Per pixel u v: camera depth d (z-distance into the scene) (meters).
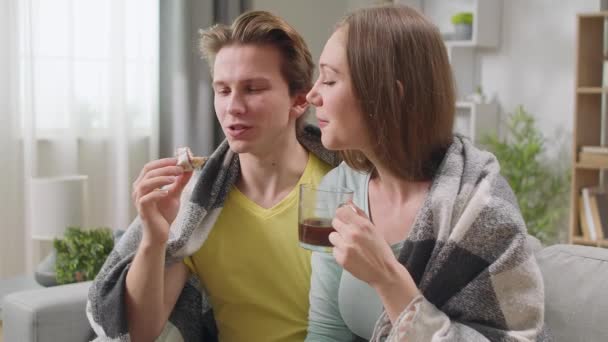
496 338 1.13
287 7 4.68
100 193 3.82
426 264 1.21
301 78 1.52
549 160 4.23
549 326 1.39
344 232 1.10
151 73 3.98
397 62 1.19
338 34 1.24
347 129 1.23
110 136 3.81
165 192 1.34
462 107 4.35
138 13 3.89
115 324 1.38
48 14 3.54
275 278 1.52
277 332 1.52
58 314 1.73
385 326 1.18
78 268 2.20
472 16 4.24
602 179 3.94
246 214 1.54
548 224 4.02
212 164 1.48
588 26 3.72
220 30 1.49
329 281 1.39
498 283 1.15
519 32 4.29
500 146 4.03
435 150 1.29
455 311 1.17
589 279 1.40
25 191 3.50
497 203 1.19
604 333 1.33
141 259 1.38
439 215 1.20
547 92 4.22
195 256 1.53
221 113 1.47
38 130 3.58
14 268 3.51
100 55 3.75
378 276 1.10
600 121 3.88
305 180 1.57
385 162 1.25
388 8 1.24
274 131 1.48
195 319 1.57
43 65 3.56
